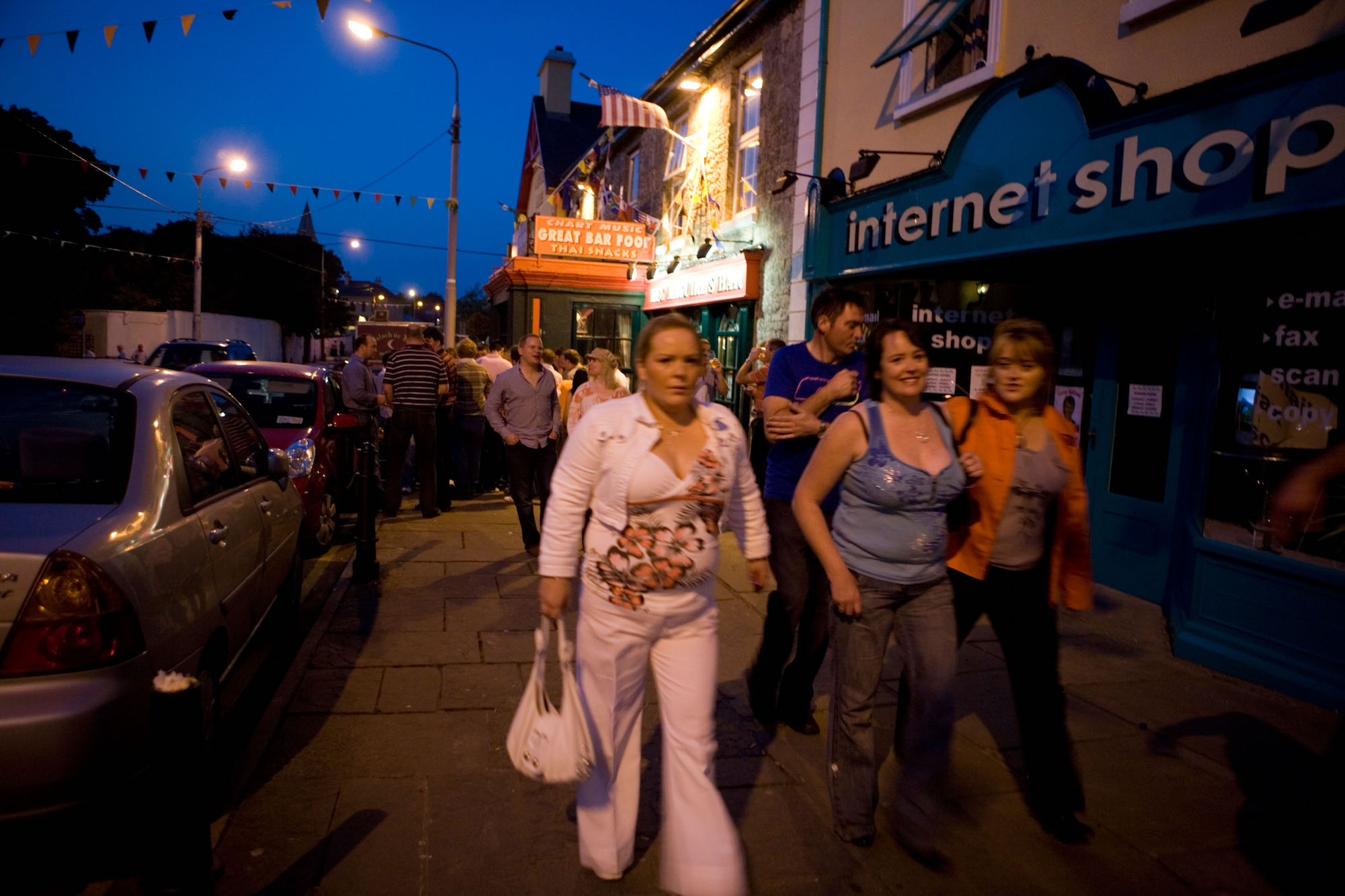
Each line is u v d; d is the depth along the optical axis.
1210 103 4.20
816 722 3.68
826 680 4.23
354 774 3.19
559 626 2.32
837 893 2.55
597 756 2.46
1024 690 2.90
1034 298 6.22
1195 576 4.60
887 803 3.07
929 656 2.66
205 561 3.00
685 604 2.34
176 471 3.04
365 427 8.74
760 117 10.51
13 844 2.69
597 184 18.67
